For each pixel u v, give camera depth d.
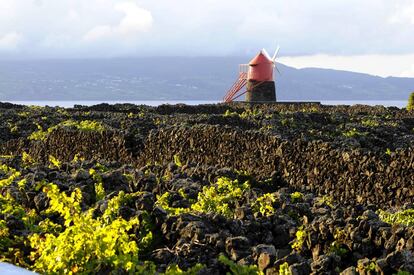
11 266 7.43
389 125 37.31
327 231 11.59
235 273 8.47
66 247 8.87
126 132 30.05
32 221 12.07
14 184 15.27
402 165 21.36
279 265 9.83
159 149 28.86
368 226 11.55
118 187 15.74
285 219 12.81
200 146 27.77
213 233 11.23
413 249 10.69
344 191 22.66
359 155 22.58
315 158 23.83
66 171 19.17
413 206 18.08
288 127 34.25
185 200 14.42
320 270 9.69
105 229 9.27
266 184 23.67
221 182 16.31
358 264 9.93
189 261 10.15
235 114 40.47
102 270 8.65
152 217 11.73
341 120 40.38
